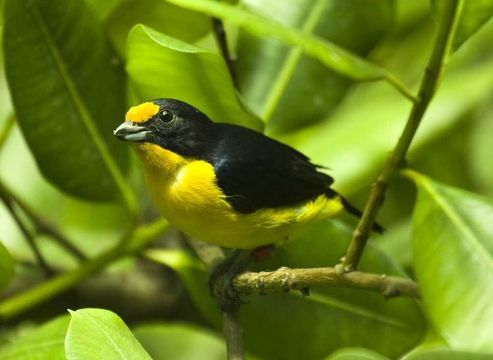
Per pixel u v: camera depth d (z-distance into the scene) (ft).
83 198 8.38
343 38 8.46
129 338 7.98
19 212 8.70
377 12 8.46
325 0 8.46
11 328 8.57
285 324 8.37
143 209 8.75
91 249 8.76
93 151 8.36
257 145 8.36
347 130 8.61
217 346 8.86
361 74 8.13
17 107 8.30
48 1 8.27
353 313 8.36
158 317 8.68
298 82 8.43
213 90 8.29
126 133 8.32
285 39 8.13
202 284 8.40
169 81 8.28
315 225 8.38
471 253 8.15
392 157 8.12
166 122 8.32
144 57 8.22
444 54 8.13
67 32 8.29
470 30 8.14
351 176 8.55
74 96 8.32
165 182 8.34
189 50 8.10
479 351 8.09
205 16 8.41
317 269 8.14
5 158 8.75
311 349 8.37
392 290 8.14
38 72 8.29
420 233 8.19
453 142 8.75
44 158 8.34
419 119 8.12
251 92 8.41
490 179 8.75
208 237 8.37
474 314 8.11
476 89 8.66
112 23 8.41
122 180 8.38
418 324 8.34
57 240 8.51
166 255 8.40
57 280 8.37
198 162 8.34
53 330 8.16
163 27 8.42
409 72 8.77
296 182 8.36
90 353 7.95
